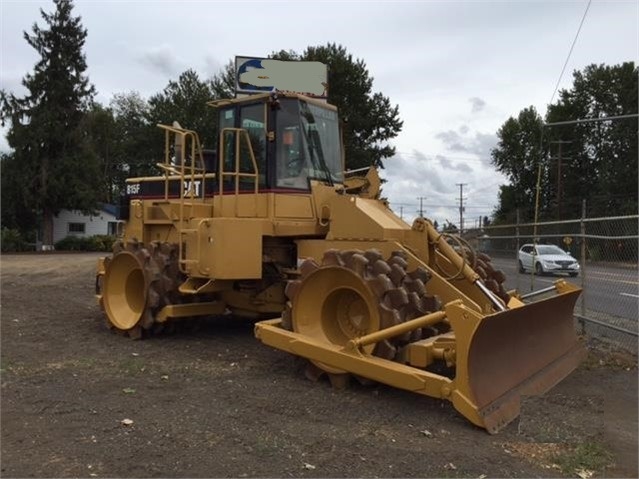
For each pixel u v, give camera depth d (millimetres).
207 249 7516
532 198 72000
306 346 6156
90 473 4008
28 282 17438
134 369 6734
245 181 8008
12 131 41156
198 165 8883
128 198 10078
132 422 4969
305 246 7410
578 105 65500
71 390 5898
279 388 6031
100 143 57688
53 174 40938
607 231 13859
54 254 36688
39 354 7504
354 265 5977
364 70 36438
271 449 4438
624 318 9625
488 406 5035
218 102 8320
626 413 5543
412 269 6340
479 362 5148
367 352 5801
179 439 4609
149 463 4168
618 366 7281
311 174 7980
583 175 66062
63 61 42000
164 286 8281
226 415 5184
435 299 6020
